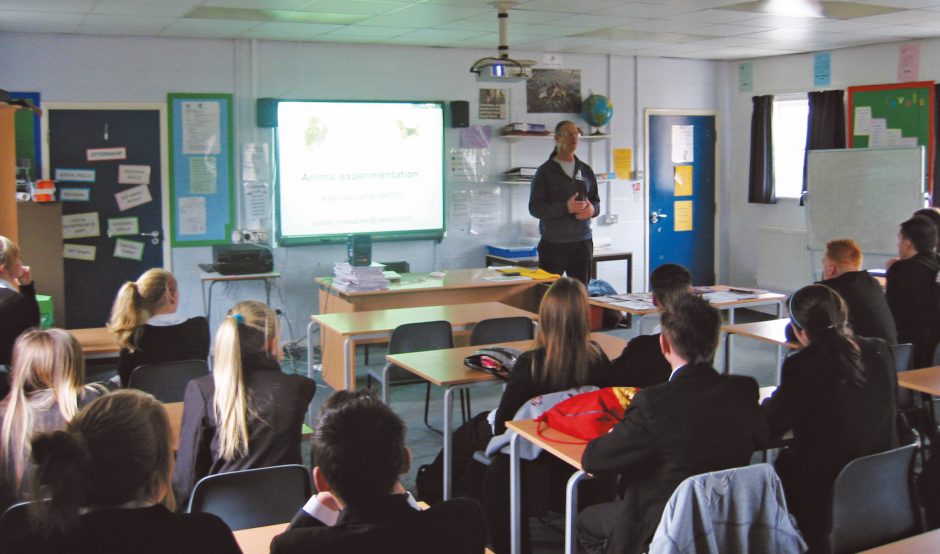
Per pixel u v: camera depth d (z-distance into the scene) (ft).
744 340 25.61
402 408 18.95
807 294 9.39
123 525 4.73
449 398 12.40
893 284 15.85
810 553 8.93
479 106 27.78
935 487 9.26
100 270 23.76
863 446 8.95
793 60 29.45
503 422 10.93
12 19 20.21
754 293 18.76
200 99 24.16
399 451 5.20
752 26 23.07
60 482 4.63
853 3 19.52
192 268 24.70
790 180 30.50
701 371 7.86
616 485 11.08
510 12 20.57
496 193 28.43
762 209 31.35
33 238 21.50
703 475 7.20
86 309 23.73
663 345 8.16
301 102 25.26
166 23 21.35
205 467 8.98
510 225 28.78
